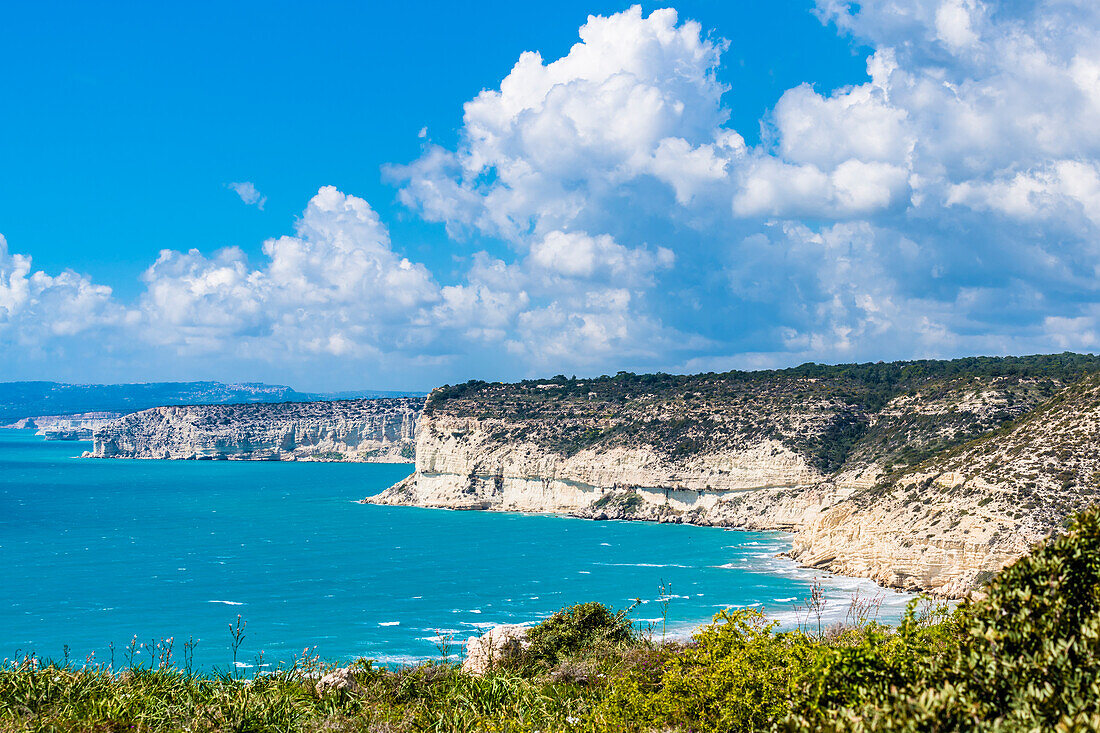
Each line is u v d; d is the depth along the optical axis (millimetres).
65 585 97688
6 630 75500
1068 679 10547
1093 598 11633
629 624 31688
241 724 18953
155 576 103812
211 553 122062
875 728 10562
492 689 22672
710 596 87625
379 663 64000
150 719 18703
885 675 12477
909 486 102438
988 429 131125
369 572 106125
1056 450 92500
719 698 17000
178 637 73250
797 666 15500
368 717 20469
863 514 103312
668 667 20266
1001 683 10930
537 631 29953
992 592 12227
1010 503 87875
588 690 23469
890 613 75125
